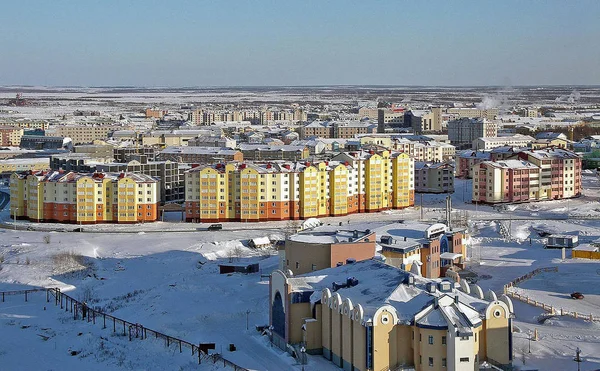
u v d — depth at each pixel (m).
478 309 137.62
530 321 169.50
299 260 185.25
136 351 154.62
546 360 142.50
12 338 165.25
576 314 171.12
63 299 197.88
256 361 145.75
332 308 143.75
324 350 147.62
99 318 179.38
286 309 150.75
